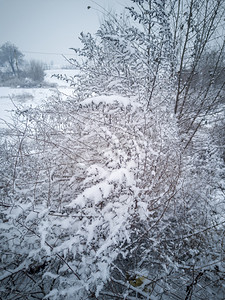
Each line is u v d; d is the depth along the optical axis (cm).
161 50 229
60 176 236
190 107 371
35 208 186
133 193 183
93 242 170
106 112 219
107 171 195
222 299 178
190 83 350
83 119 256
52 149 243
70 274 176
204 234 208
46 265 188
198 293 193
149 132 242
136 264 207
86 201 170
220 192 294
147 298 162
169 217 226
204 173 268
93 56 267
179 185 213
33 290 175
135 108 199
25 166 237
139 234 214
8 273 155
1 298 162
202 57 366
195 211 238
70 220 169
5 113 844
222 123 355
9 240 168
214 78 332
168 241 220
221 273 178
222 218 241
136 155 200
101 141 239
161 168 217
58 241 180
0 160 258
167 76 268
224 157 318
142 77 254
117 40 208
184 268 194
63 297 162
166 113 260
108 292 174
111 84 248
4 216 197
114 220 171
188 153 305
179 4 323
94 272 155
